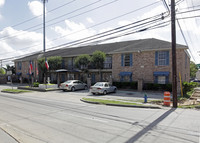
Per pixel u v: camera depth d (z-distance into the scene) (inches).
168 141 189.2
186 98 554.3
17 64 1621.6
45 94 711.1
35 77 1381.6
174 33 413.1
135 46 933.2
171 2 409.7
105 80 1045.8
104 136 206.1
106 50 1056.2
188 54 949.8
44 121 277.3
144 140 192.4
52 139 196.7
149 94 676.1
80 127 243.4
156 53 807.1
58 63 1149.1
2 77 1485.0
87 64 1007.6
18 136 206.5
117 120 283.1
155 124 258.8
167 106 418.0
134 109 385.7
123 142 187.0
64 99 558.6
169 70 768.9
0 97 617.0
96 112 348.8
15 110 370.3
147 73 831.1
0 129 237.5
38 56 1374.3
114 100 508.4
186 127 243.0
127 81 895.7
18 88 977.5
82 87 871.7
